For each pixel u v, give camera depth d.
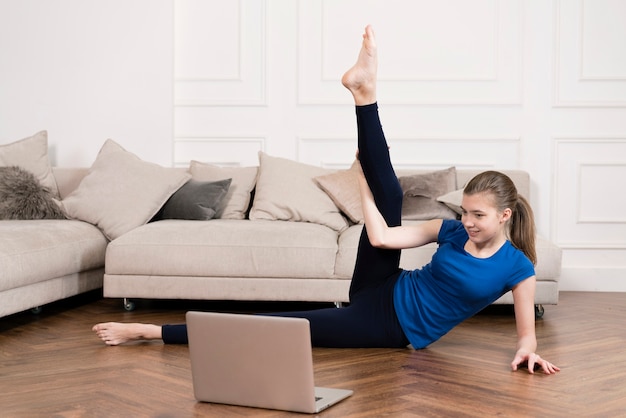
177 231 4.34
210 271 4.26
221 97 5.64
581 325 4.05
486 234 2.99
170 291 4.29
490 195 2.95
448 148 5.53
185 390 2.71
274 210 4.84
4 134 5.75
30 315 4.27
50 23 5.69
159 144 5.63
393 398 2.61
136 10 5.62
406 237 3.16
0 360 3.17
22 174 5.01
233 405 2.54
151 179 4.84
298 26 5.56
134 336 3.41
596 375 2.95
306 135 5.60
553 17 5.45
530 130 5.49
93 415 2.42
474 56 5.51
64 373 2.95
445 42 5.52
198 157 5.68
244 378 2.50
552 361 3.19
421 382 2.82
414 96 5.54
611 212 5.49
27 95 5.73
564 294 5.30
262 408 2.50
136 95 5.64
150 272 4.29
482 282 3.07
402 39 5.53
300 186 4.91
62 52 5.69
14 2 5.71
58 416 2.42
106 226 4.68
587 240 5.51
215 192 4.84
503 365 3.10
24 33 5.72
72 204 4.78
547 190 5.50
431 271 3.20
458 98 5.52
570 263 5.52
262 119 5.62
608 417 2.41
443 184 4.89
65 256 4.21
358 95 2.98
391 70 5.55
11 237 3.95
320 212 4.79
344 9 5.55
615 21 5.43
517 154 5.50
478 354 3.30
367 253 3.26
